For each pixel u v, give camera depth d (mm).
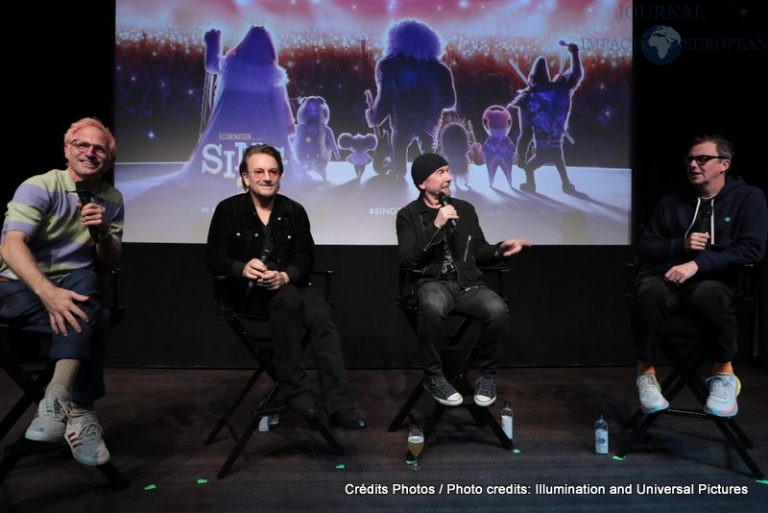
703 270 2178
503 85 3738
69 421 1827
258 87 3686
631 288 2516
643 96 3781
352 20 3701
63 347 1723
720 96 3795
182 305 3658
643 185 3797
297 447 2291
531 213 3756
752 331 3793
